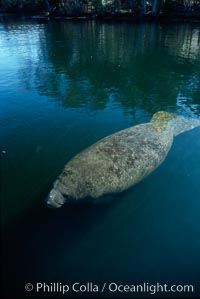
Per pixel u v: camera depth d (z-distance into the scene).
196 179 6.48
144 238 5.11
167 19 41.66
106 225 5.38
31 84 13.49
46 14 53.59
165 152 6.93
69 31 33.38
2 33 31.27
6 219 5.51
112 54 20.72
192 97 12.00
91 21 44.06
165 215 5.60
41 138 8.46
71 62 18.17
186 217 5.55
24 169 7.00
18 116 9.95
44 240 5.07
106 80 14.39
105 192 5.60
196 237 5.14
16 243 5.01
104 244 4.99
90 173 5.51
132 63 18.00
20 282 4.36
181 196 6.04
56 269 4.58
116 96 12.03
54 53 20.89
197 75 15.32
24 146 8.03
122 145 6.24
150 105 11.02
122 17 44.78
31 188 6.35
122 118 9.77
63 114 10.14
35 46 23.38
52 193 5.39
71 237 5.12
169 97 11.96
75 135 8.63
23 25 39.62
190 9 43.44
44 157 7.49
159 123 7.88
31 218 5.54
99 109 10.60
